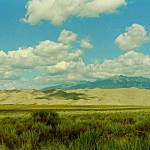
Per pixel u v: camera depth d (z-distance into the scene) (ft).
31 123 60.34
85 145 30.42
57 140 36.47
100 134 37.81
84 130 47.19
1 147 33.22
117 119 79.92
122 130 47.83
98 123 57.41
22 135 41.91
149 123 50.44
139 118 79.61
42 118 64.75
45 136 42.88
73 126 49.52
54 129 47.75
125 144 28.71
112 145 29.04
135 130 44.83
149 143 28.71
